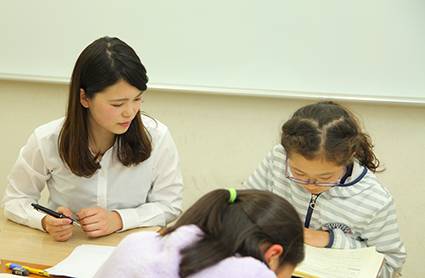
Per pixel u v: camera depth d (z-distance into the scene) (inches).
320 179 52.9
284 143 53.1
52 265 50.9
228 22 79.9
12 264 49.8
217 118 84.5
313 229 58.4
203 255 31.4
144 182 63.2
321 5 76.9
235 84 81.7
